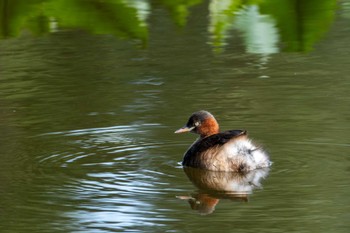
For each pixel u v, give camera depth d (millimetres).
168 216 8867
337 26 20094
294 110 14406
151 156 12125
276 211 8953
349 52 18703
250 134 12992
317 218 8539
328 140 12438
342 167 10922
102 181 10555
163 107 15039
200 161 11227
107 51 19578
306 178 10391
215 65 17984
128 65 18328
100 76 17531
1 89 16625
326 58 18406
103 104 15352
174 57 18797
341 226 8258
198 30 20078
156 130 13578
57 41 20453
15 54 19391
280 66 17891
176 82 16844
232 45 19406
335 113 14094
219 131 12688
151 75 17422
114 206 9242
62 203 9430
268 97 15414
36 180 10656
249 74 17234
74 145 12758
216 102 15219
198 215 8852
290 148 12086
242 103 15062
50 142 12953
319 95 15391
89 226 8461
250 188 10102
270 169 10984
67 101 15719
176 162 11789
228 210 9078
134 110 14867
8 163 11672
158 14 19922
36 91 16422
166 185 10391
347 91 15656
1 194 9930
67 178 10742
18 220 8742
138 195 9805
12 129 13805
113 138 13148
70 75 17703
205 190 10102
